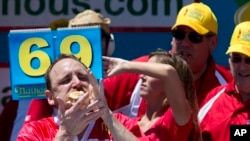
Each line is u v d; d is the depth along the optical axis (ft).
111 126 35.01
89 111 33.73
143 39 57.67
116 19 57.57
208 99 44.96
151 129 40.09
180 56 43.04
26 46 37.50
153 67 39.37
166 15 57.31
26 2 57.67
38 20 57.67
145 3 57.47
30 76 37.42
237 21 56.95
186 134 39.81
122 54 57.88
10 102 52.95
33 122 36.76
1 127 52.80
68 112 33.45
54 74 35.04
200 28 47.24
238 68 43.60
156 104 41.09
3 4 57.77
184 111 39.52
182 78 40.83
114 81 47.14
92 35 37.24
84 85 34.71
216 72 48.75
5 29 57.93
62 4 57.41
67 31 37.45
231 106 43.65
